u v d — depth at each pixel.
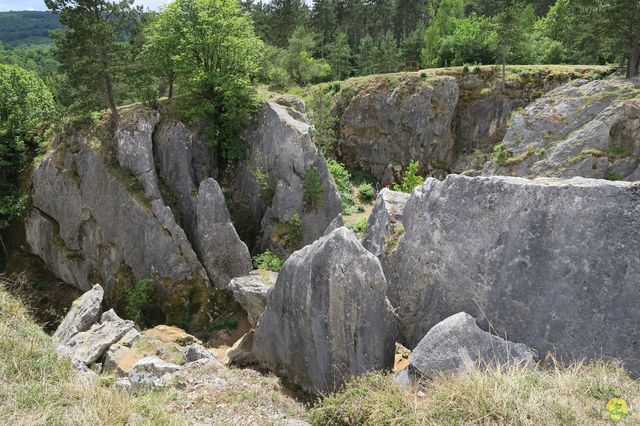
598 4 36.09
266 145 26.92
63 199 27.69
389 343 11.60
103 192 26.09
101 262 26.75
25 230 29.58
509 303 10.51
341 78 63.53
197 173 27.41
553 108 30.42
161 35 27.31
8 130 29.70
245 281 20.06
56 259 28.53
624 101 27.12
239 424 9.70
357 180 45.44
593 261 9.27
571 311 9.45
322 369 12.12
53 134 29.48
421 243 13.02
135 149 25.64
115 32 26.67
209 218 24.39
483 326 10.98
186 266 24.38
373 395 8.93
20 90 30.83
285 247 25.56
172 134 26.59
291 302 12.95
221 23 26.36
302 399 12.53
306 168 25.64
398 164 44.97
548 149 29.20
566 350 9.41
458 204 12.02
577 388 7.29
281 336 13.52
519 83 42.28
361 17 78.12
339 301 11.57
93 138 26.73
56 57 26.62
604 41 34.78
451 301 11.93
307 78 52.94
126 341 17.08
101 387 9.69
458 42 54.97
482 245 11.26
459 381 7.95
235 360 15.94
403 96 44.19
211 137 27.31
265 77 47.84
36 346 10.20
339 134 48.88
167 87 35.00
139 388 12.20
